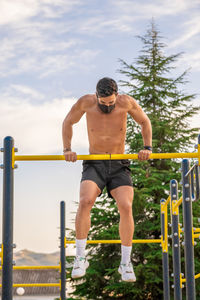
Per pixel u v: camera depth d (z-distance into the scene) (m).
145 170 16.66
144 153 3.74
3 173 3.67
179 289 6.09
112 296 15.10
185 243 3.80
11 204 3.61
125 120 4.04
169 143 16.55
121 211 3.85
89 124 4.03
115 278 14.38
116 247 15.53
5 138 3.70
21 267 8.77
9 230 3.55
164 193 16.14
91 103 4.02
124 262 3.89
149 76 17.97
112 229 14.90
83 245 3.85
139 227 15.23
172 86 17.83
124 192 3.88
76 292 15.54
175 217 6.21
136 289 14.17
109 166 3.93
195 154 3.60
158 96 17.64
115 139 4.00
